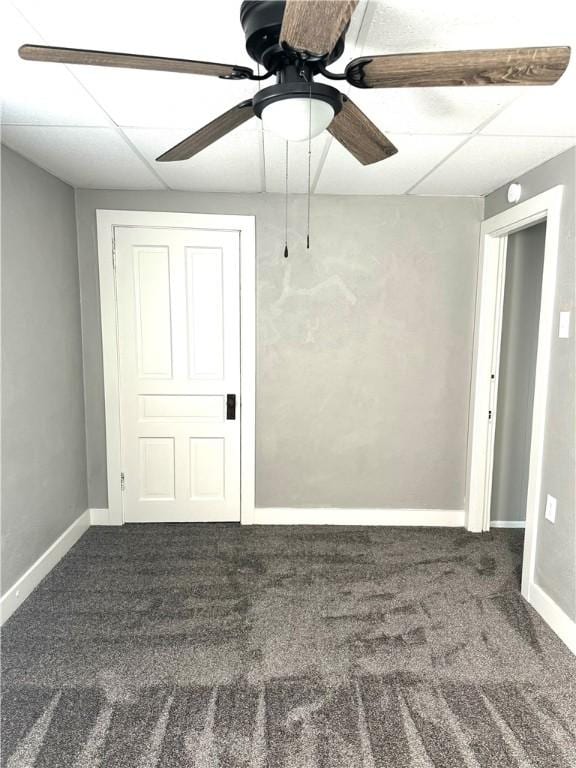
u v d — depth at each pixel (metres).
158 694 1.80
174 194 3.04
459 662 1.99
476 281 3.17
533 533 2.40
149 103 1.78
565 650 2.07
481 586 2.58
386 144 1.58
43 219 2.60
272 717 1.70
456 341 3.23
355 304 3.18
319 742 1.60
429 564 2.81
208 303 3.17
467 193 3.02
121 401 3.22
